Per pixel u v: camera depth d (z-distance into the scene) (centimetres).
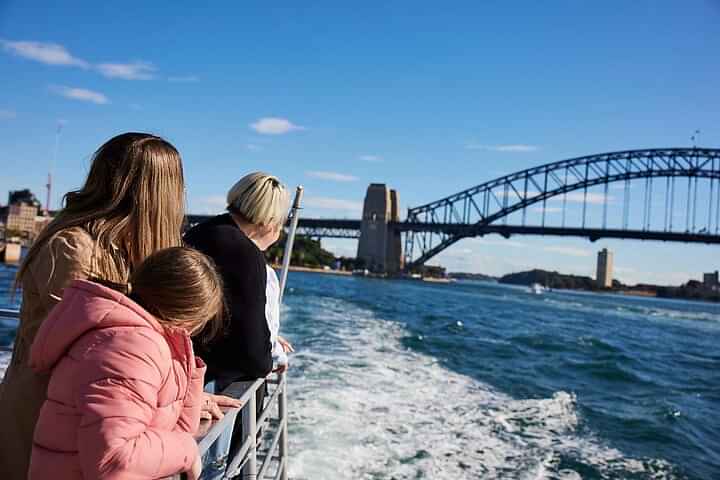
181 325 169
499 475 555
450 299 5325
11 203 12581
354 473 509
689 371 1547
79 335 155
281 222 306
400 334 1622
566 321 3484
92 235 176
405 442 614
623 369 1370
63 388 150
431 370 1066
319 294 3772
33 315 174
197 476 167
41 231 184
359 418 681
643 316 5666
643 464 632
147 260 171
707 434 802
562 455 635
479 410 795
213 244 258
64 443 148
